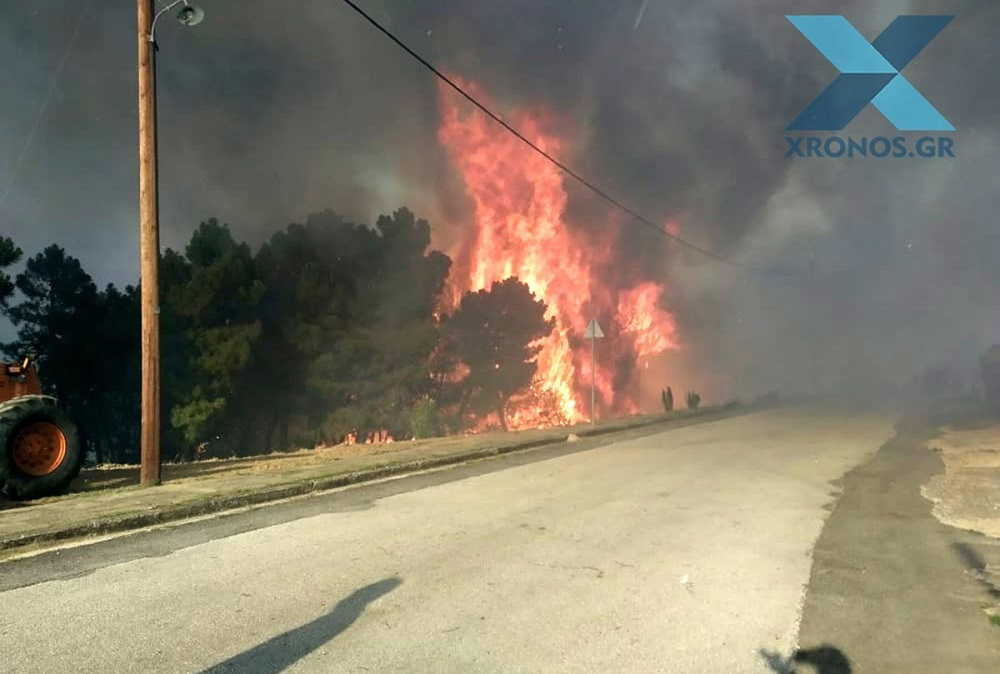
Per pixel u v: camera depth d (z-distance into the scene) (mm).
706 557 7664
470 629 5516
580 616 5840
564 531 8781
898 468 14445
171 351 26656
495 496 11203
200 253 29297
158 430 11758
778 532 8852
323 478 12148
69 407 28734
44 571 6926
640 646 5250
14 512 9148
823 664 5023
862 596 6453
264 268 30625
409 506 10367
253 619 5648
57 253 29016
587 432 21781
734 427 24500
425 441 20047
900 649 5301
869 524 9320
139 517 8977
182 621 5578
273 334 30406
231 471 13617
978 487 12102
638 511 10039
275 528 8875
